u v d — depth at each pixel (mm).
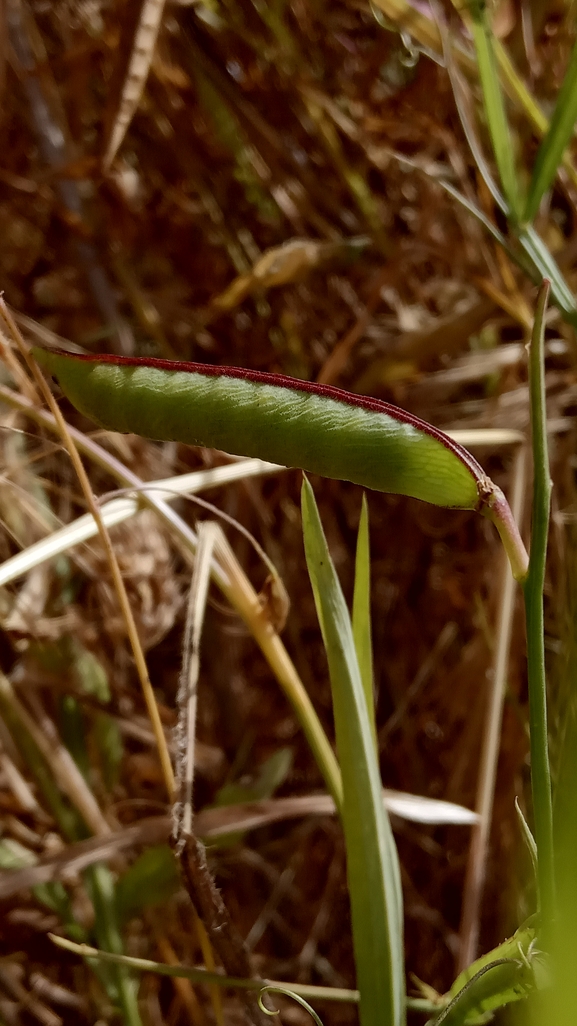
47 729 348
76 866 306
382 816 253
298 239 495
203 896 256
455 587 474
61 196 451
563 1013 192
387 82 502
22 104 446
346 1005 425
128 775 413
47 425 284
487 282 407
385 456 218
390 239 502
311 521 248
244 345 500
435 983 424
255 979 259
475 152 287
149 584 361
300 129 505
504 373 448
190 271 505
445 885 439
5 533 362
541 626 223
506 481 444
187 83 470
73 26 459
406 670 489
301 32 487
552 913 228
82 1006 354
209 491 465
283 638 494
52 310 468
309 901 468
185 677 266
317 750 271
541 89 421
